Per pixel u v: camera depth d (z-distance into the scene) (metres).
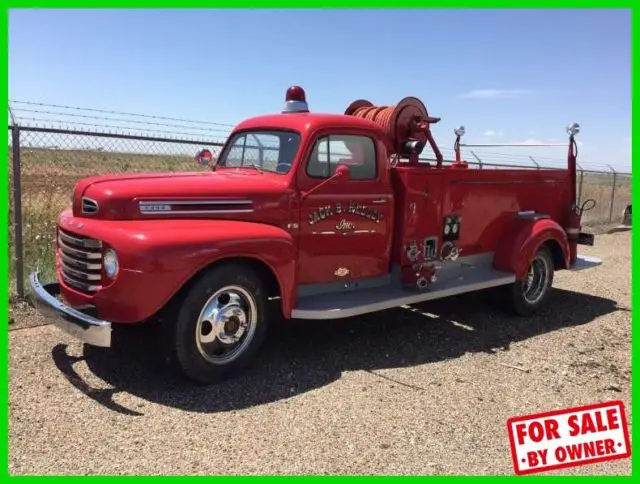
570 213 7.37
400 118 6.07
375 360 5.00
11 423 3.63
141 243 3.91
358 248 5.29
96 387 4.19
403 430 3.78
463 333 5.89
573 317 6.71
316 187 4.89
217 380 4.33
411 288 5.54
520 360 5.19
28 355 4.71
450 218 5.94
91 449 3.38
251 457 3.37
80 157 6.84
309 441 3.58
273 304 6.53
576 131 7.29
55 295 4.90
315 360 4.92
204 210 4.43
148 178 4.59
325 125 4.98
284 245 4.51
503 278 6.24
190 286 4.10
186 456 3.35
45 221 6.68
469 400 4.29
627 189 17.67
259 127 5.38
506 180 6.50
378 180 5.34
